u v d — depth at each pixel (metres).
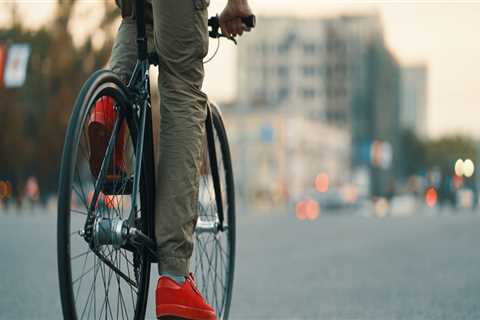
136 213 3.80
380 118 175.12
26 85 60.28
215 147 4.72
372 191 155.88
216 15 4.36
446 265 11.16
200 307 3.84
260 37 166.00
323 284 8.88
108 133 3.55
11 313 6.27
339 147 138.88
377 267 10.95
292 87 165.25
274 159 112.12
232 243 5.08
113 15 60.56
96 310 3.61
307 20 169.00
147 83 3.91
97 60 60.69
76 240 3.56
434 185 105.00
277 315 6.56
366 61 169.50
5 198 55.88
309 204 54.59
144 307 3.92
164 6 3.82
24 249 13.12
